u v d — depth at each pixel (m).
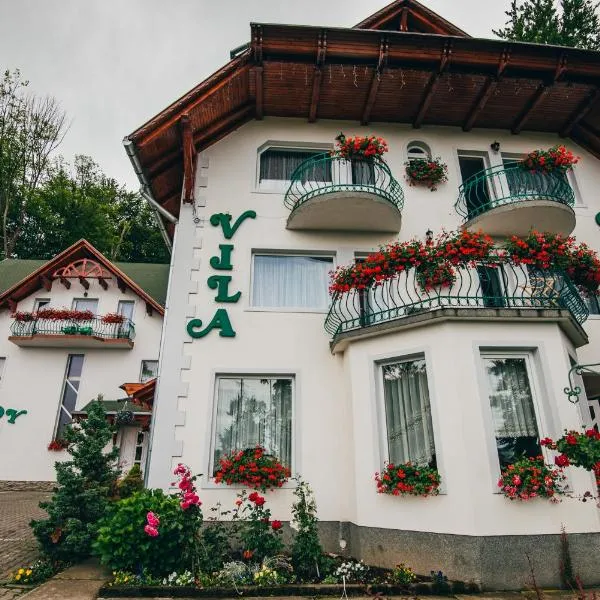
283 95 9.50
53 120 27.64
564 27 15.24
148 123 8.14
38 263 20.58
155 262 33.84
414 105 9.84
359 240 8.94
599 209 9.89
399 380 6.81
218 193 9.05
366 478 6.46
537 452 5.99
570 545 5.44
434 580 5.24
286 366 7.71
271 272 8.69
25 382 15.66
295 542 6.28
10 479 14.54
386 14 9.95
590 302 8.98
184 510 5.54
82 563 5.94
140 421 14.77
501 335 6.34
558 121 10.34
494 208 8.60
